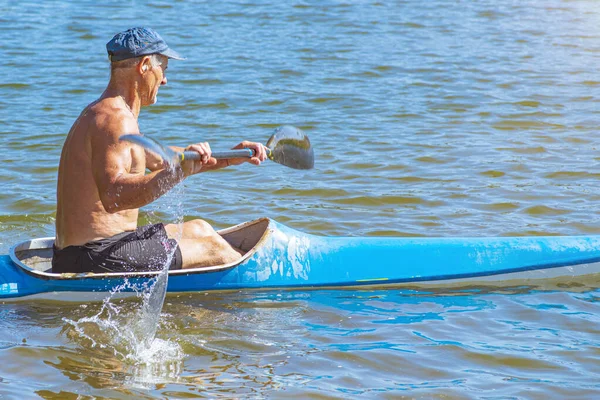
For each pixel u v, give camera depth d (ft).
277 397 21.53
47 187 40.88
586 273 31.19
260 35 89.04
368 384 22.34
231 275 28.84
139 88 26.84
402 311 27.76
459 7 110.63
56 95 61.93
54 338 24.98
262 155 27.40
